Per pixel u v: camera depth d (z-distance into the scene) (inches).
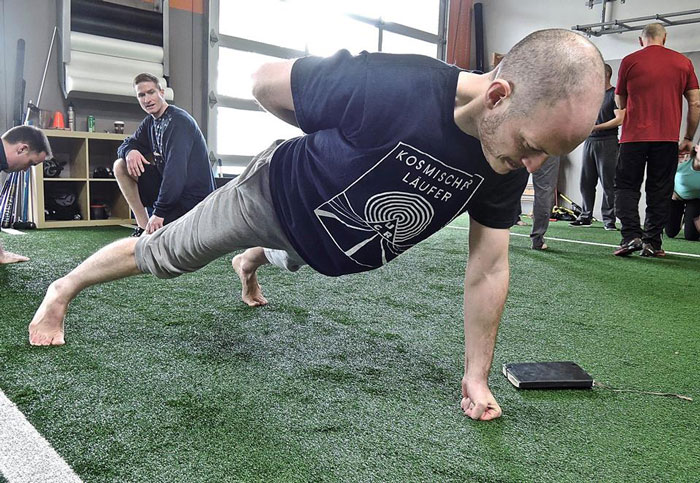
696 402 54.4
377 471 39.5
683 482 39.9
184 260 54.4
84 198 180.9
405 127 38.4
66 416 45.3
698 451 44.6
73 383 51.9
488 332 48.9
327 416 48.0
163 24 199.9
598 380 59.6
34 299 81.4
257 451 41.5
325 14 272.5
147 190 134.6
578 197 299.3
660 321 84.5
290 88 42.1
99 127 198.7
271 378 55.9
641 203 279.9
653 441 46.1
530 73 31.5
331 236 46.6
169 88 205.8
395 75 38.5
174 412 47.1
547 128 31.4
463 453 42.8
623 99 149.2
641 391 56.7
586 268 129.2
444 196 41.9
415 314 83.0
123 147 132.1
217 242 51.3
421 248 152.9
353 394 53.0
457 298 94.0
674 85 140.9
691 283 113.8
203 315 77.2
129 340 65.2
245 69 247.1
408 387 55.4
